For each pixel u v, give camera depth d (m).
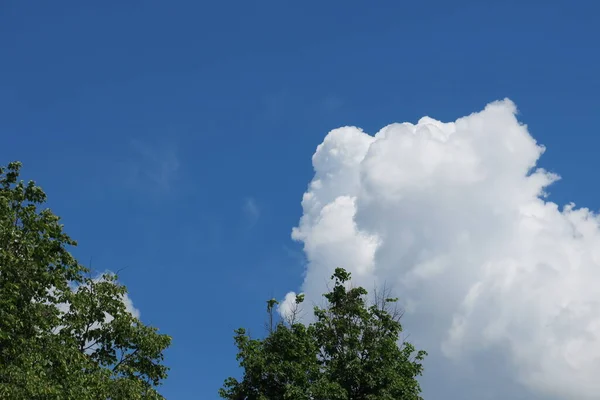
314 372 43.28
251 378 43.34
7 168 36.62
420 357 45.38
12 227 32.06
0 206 33.09
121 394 34.44
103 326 37.12
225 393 43.50
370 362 44.16
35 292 32.97
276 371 42.56
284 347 44.06
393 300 46.94
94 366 35.16
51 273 33.53
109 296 37.22
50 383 30.14
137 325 37.88
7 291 30.59
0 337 29.25
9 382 28.80
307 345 44.25
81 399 31.47
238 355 43.72
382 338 45.25
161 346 37.75
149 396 35.88
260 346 44.25
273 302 45.53
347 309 46.00
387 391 43.12
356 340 44.94
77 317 35.56
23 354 29.80
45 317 32.72
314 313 46.81
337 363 44.62
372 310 46.66
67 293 34.28
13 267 31.30
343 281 47.62
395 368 44.38
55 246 34.75
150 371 37.66
